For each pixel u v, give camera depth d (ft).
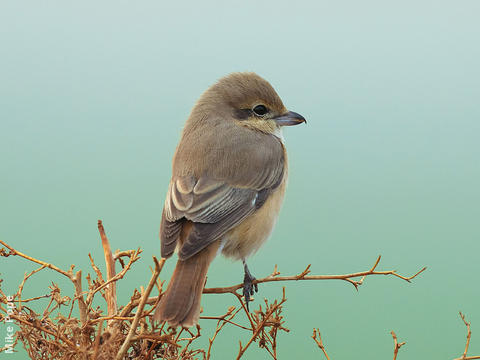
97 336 20.93
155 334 21.90
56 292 22.47
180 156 31.48
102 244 24.84
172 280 26.09
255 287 29.78
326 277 24.89
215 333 23.48
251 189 30.63
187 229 29.04
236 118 33.55
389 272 24.27
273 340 23.11
